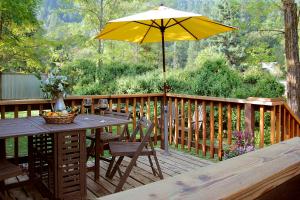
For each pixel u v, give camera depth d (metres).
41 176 2.95
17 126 2.72
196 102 4.55
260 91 7.02
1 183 2.76
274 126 3.52
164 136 4.56
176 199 0.63
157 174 3.50
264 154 0.97
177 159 4.28
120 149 3.13
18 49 8.25
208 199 0.64
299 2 6.94
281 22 7.24
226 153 3.85
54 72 3.21
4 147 2.93
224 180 0.74
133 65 11.96
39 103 3.74
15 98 8.70
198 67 8.30
